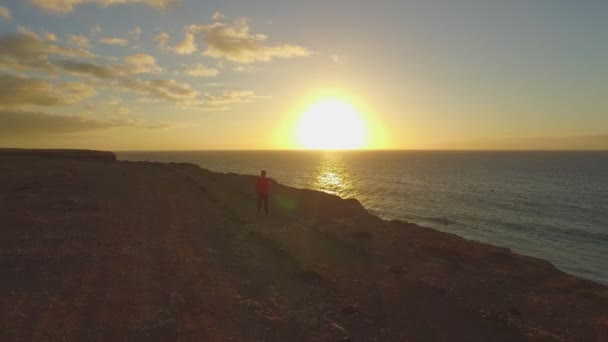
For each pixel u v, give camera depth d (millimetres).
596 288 8938
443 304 7508
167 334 5805
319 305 7332
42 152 67562
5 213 15078
